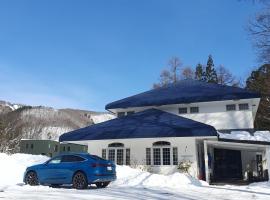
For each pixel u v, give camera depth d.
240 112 29.98
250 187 19.62
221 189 18.31
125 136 25.84
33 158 26.88
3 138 42.72
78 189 16.44
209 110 30.77
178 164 25.92
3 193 13.82
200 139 26.05
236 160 29.67
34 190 15.46
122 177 22.48
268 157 24.64
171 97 31.41
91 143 28.73
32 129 105.38
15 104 129.88
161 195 14.60
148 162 26.92
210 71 71.69
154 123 26.84
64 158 17.53
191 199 13.56
